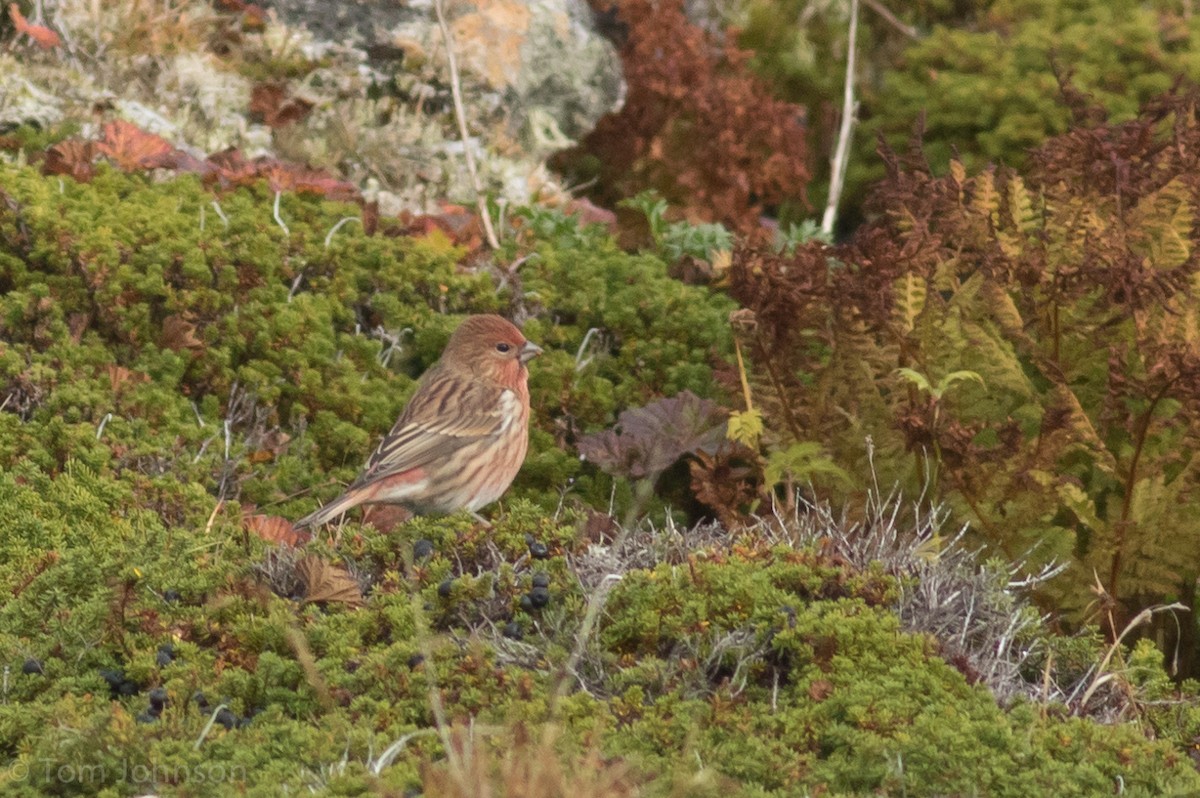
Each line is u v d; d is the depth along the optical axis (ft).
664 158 61.62
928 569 30.48
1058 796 23.44
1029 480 34.63
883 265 35.42
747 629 27.53
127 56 53.06
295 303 40.86
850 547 31.58
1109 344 35.65
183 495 34.35
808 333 36.76
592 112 60.70
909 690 25.63
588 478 39.96
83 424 35.45
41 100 48.67
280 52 55.67
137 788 23.58
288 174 46.88
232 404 39.24
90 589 29.55
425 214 48.65
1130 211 35.55
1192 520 34.88
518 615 28.37
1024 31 66.74
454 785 21.68
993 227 36.32
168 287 40.01
